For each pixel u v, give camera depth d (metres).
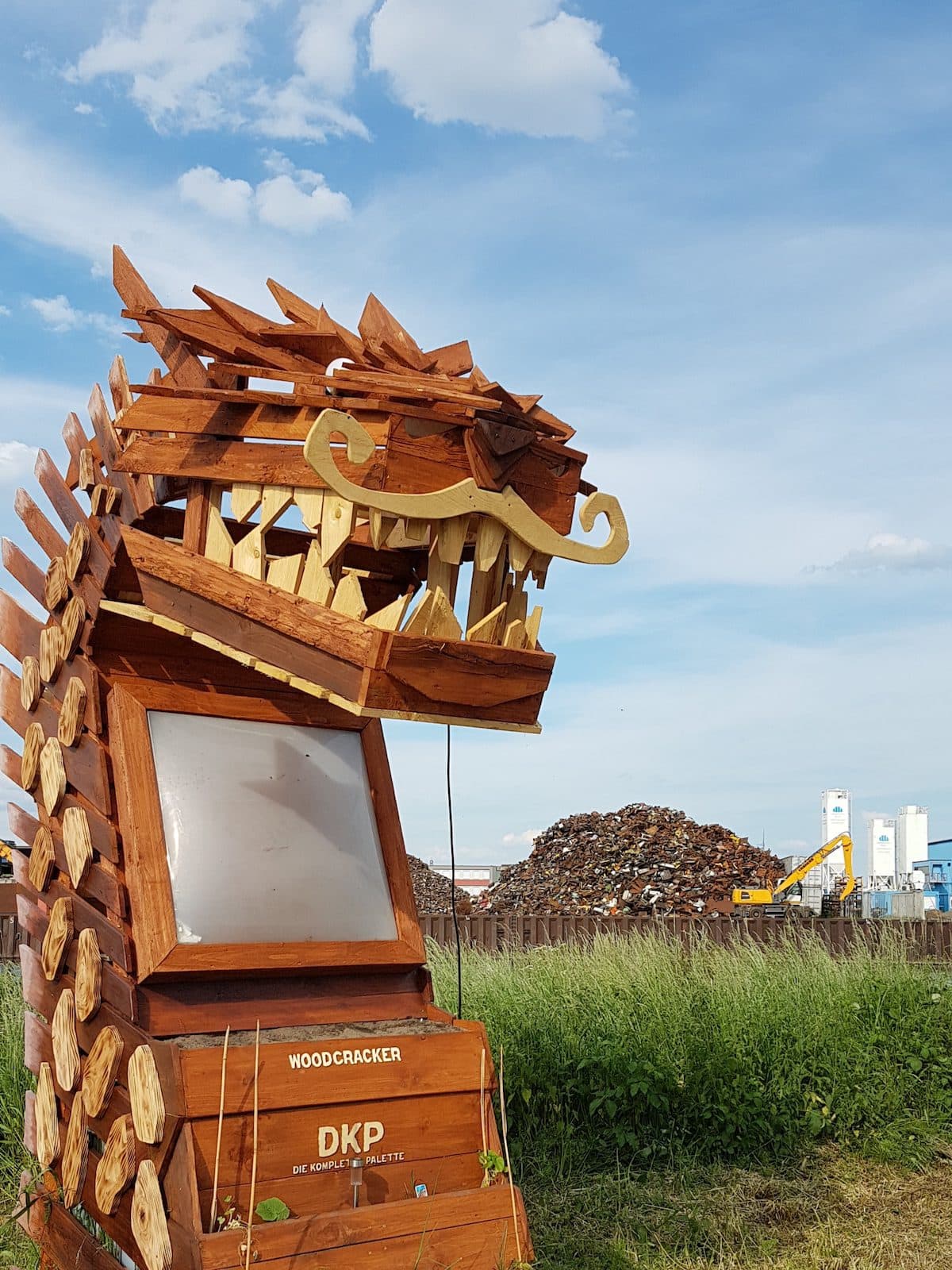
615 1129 6.46
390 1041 3.79
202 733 4.21
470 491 3.42
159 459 3.73
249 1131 3.42
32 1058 4.50
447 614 3.38
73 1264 3.98
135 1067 3.48
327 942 4.06
